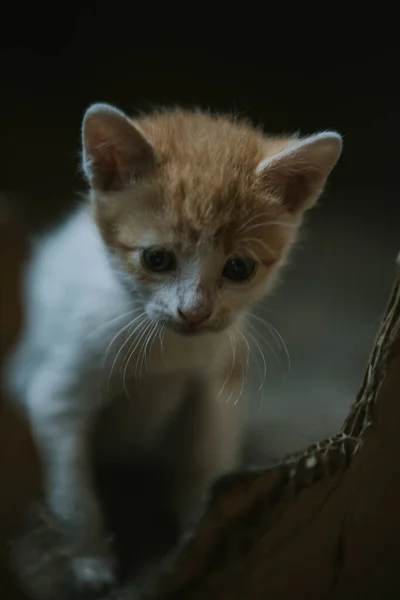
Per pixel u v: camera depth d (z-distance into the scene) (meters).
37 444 0.48
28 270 0.50
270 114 0.80
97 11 0.88
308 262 0.66
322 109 0.82
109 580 0.45
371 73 0.87
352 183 0.77
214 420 0.50
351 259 0.66
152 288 0.45
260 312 0.59
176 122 0.49
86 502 0.48
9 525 0.47
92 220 0.47
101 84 0.84
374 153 0.80
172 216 0.45
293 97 0.83
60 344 0.48
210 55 0.89
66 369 0.47
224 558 0.40
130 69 0.86
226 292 0.45
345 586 0.40
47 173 0.70
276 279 0.50
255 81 0.85
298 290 0.64
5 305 0.49
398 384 0.39
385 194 0.75
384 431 0.39
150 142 0.45
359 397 0.41
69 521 0.47
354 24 0.88
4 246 0.49
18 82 0.84
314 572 0.40
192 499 0.49
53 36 0.87
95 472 0.50
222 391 0.50
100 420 0.49
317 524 0.40
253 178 0.46
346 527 0.40
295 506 0.40
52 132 0.77
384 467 0.39
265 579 0.40
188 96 0.82
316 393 0.55
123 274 0.46
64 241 0.50
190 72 0.86
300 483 0.40
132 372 0.48
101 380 0.47
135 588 0.44
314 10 0.89
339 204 0.74
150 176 0.46
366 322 0.61
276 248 0.46
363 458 0.40
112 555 0.46
